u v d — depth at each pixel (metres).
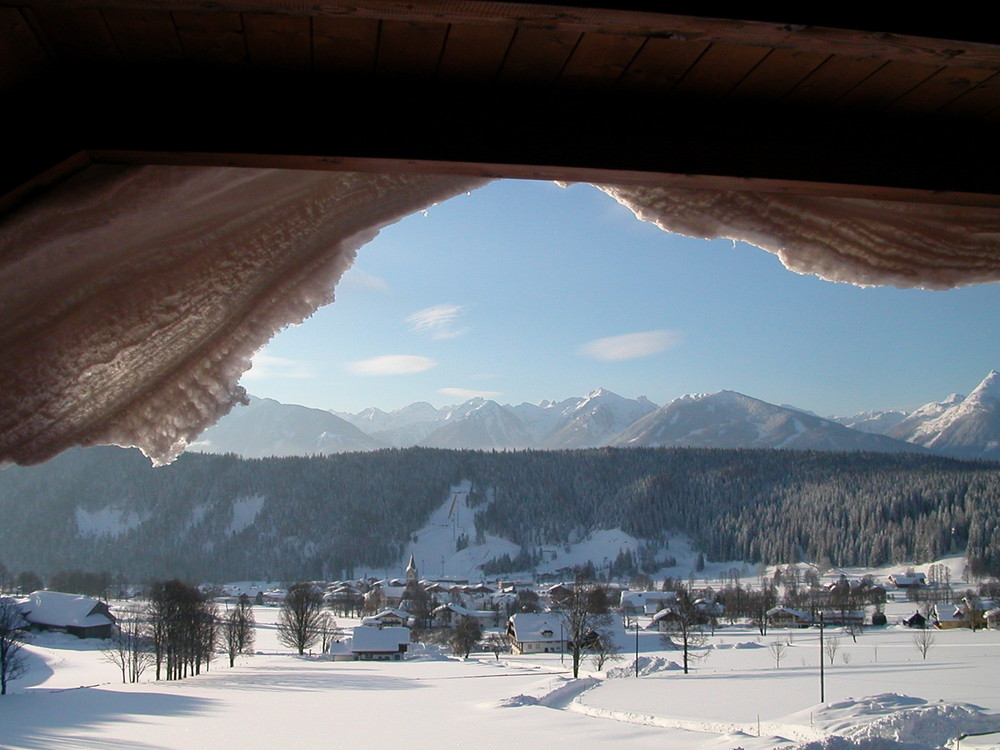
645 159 2.12
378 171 2.11
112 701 39.09
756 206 2.47
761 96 2.15
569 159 2.08
